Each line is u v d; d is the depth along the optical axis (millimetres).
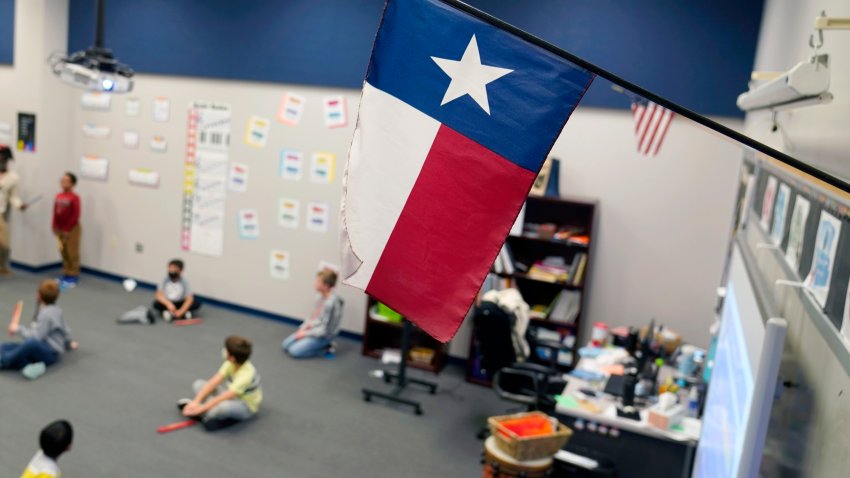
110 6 7828
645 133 5637
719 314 4500
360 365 6344
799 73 1979
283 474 4285
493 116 1845
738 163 5566
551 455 3711
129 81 5488
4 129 8414
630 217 5938
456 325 1933
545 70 1802
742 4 5422
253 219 7426
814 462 1676
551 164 5945
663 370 4723
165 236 7941
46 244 8461
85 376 5441
